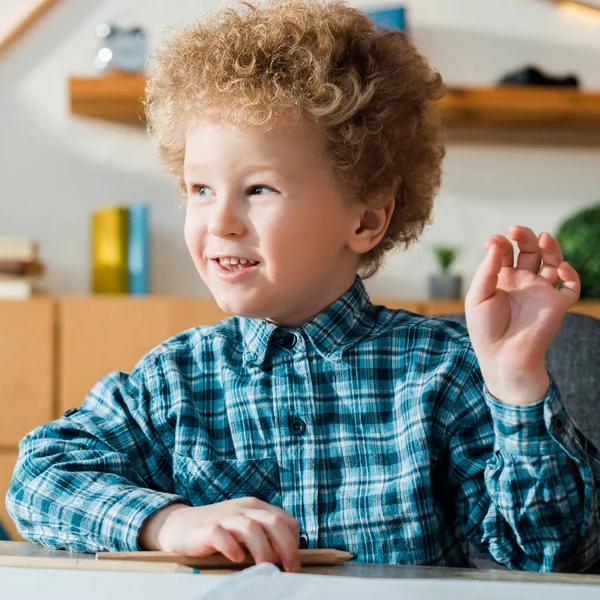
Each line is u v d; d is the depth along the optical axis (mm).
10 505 810
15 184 2473
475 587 518
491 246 718
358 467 879
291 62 897
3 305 2131
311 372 915
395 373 917
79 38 2484
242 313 864
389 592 502
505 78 2363
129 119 2457
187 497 893
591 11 2500
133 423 932
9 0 2473
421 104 1057
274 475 888
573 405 1113
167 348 984
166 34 1115
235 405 922
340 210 906
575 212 2484
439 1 2490
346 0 1160
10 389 2133
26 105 2480
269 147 848
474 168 2521
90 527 729
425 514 848
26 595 499
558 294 716
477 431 884
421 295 2508
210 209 859
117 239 2289
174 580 531
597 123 2438
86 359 2150
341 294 941
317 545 852
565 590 517
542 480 729
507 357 714
